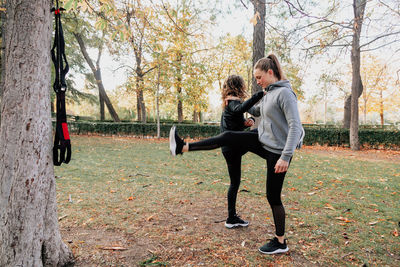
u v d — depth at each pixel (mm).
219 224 2652
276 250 2033
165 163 6238
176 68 12352
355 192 3879
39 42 1570
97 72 19031
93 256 1964
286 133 1949
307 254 2047
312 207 3201
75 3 2373
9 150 1556
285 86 1952
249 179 4691
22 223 1545
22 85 1541
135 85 14727
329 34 9359
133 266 1846
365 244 2227
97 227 2533
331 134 11242
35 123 1573
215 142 2066
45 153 1644
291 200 3471
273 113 1940
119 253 2027
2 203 1563
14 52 1536
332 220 2777
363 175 5129
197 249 2107
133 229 2490
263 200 3475
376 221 2729
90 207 3094
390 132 10242
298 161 6945
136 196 3568
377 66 18703
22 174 1541
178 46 11531
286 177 4875
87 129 16266
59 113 1674
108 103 19422
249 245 2195
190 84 13430
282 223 2029
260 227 2582
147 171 5266
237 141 2100
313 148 10773
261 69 2027
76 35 16844
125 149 8922
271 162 1980
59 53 1673
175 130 2033
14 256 1537
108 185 4109
